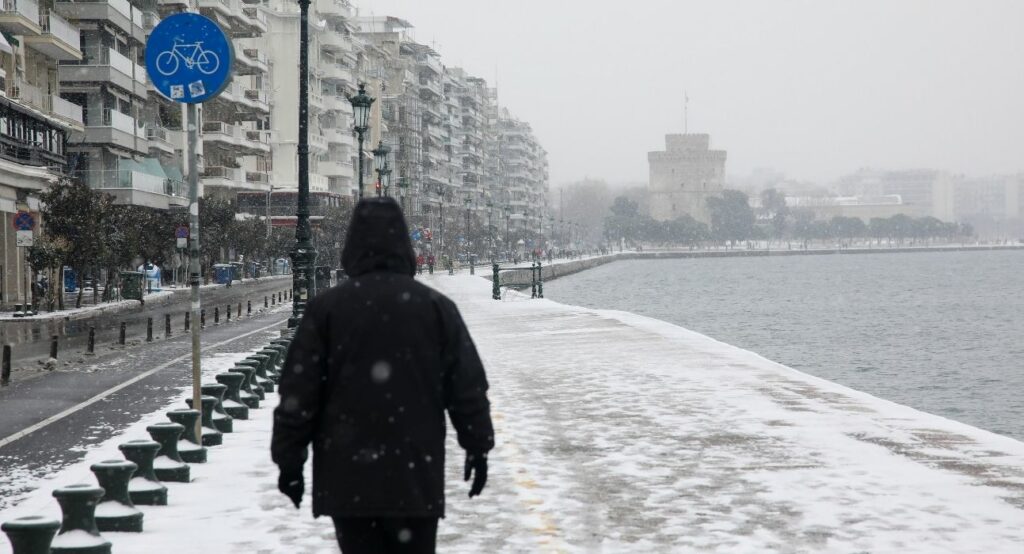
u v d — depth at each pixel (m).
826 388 17.17
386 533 4.91
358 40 132.00
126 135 67.69
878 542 7.78
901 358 51.59
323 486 4.86
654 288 124.69
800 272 183.00
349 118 127.62
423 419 4.89
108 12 63.34
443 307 5.07
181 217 71.50
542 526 8.31
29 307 46.81
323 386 4.99
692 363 21.61
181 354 26.38
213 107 91.38
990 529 8.12
